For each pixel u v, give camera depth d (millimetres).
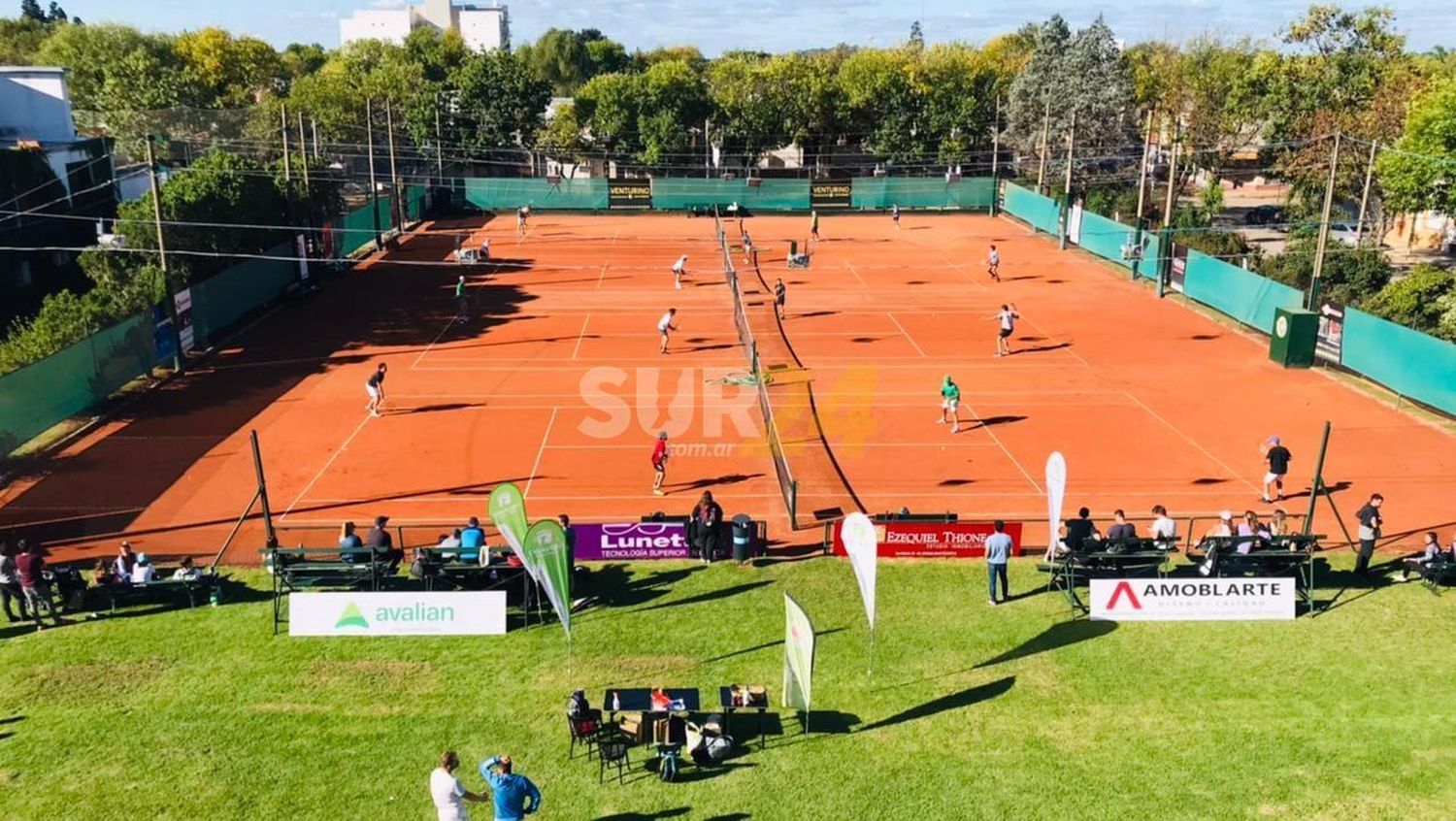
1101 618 20156
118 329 35562
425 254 63219
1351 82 70062
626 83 95062
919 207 82125
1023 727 16641
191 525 25188
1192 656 18828
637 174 97438
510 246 66125
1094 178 84500
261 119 88125
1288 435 31422
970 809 14641
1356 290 47156
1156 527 22172
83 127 84750
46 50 94250
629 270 58625
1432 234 69688
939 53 116938
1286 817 14453
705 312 48219
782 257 62906
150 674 18234
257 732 16484
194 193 44344
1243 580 20156
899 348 41656
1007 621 20219
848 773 15469
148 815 14492
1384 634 19641
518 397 35469
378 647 19234
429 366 39281
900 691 17719
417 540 24203
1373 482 27672
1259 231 73875
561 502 26578
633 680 18016
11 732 16484
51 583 20719
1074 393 35656
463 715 16984
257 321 46500
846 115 97000
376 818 14430
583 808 14703
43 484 27969
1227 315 46344
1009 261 60844
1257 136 83062
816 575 22328
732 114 96688
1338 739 16281
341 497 26969
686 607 20875
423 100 91875
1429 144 49625
